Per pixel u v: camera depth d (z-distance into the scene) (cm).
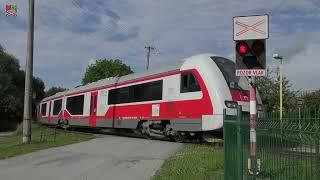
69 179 1283
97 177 1290
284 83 4428
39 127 4650
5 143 2725
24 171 1453
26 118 2394
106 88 2986
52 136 2833
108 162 1558
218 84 1917
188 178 1159
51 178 1311
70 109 3859
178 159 1477
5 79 7112
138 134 2700
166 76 2227
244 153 883
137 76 2550
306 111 1017
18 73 7750
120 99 2736
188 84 2056
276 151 749
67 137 2691
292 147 684
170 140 2264
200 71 1995
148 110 2366
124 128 2714
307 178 633
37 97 9400
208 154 1515
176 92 2131
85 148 2019
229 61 2075
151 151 1794
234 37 1087
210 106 1912
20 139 2961
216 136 1973
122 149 1917
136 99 2517
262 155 813
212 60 2017
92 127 3328
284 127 722
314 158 614
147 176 1264
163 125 2252
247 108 1939
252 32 1073
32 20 2419
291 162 687
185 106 2059
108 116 2909
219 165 1304
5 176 1370
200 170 1255
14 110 7169
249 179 858
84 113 3431
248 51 1073
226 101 1888
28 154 1900
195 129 1984
